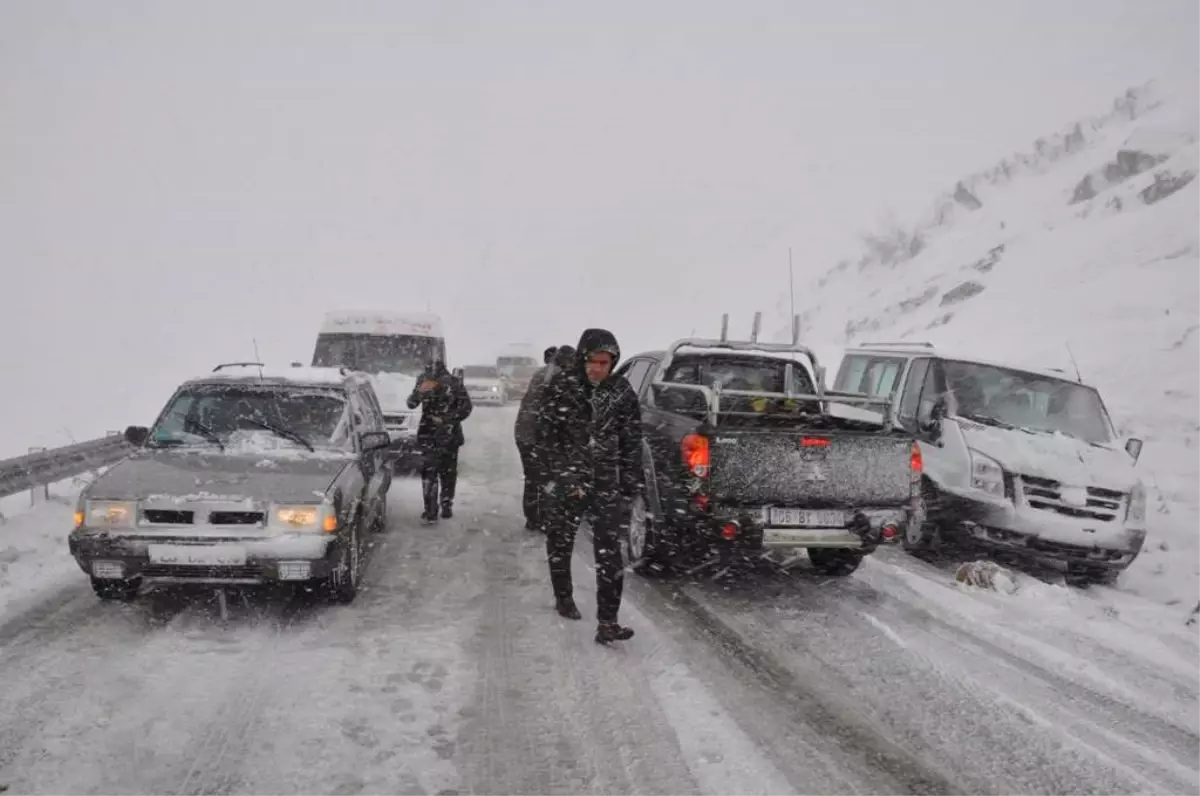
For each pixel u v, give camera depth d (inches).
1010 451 326.0
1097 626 252.1
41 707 170.1
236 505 219.6
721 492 249.6
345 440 269.6
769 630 235.6
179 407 275.3
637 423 217.8
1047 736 177.2
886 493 259.9
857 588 283.9
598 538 216.1
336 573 231.9
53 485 402.6
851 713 183.8
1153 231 796.6
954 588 288.5
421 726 168.4
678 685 193.5
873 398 271.4
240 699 176.9
